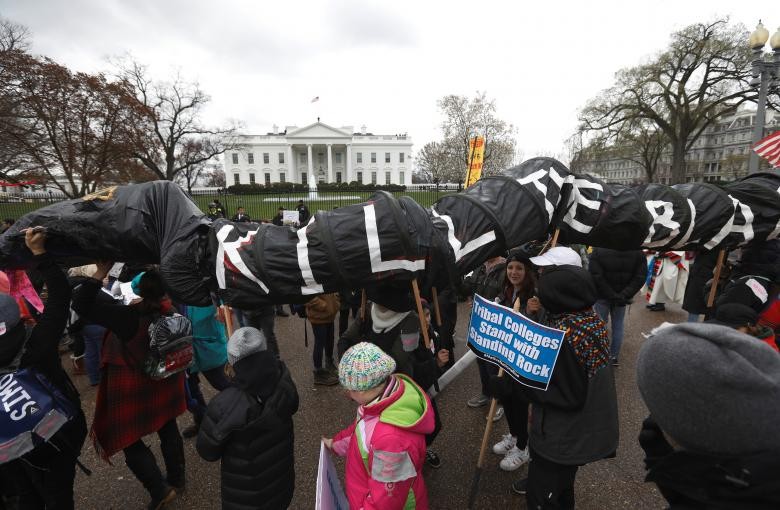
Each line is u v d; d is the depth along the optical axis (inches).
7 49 581.3
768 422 29.6
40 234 73.7
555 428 70.6
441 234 73.9
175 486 100.0
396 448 58.6
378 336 92.0
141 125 855.7
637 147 1244.5
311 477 107.7
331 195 603.5
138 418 89.1
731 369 29.9
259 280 68.4
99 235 78.1
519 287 113.3
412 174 2903.5
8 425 64.9
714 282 111.1
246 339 67.9
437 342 96.1
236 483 67.2
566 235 93.4
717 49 892.6
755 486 29.5
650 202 96.7
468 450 117.3
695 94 985.5
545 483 73.0
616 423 72.2
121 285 135.9
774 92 348.2
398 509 59.6
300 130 2527.1
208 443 65.2
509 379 81.2
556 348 69.5
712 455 32.2
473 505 95.3
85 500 100.6
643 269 156.9
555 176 87.6
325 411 140.1
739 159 1752.0
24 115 594.2
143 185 83.0
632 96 1046.4
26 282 124.6
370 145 2664.9
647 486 101.0
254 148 2576.3
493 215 77.3
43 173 650.8
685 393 31.7
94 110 653.9
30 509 73.7
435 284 75.3
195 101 1167.6
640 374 36.8
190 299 77.4
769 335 97.8
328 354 167.2
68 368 180.7
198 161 1266.0
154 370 87.4
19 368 69.4
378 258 66.6
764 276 118.0
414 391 65.9
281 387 70.5
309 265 66.5
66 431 74.9
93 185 711.7
